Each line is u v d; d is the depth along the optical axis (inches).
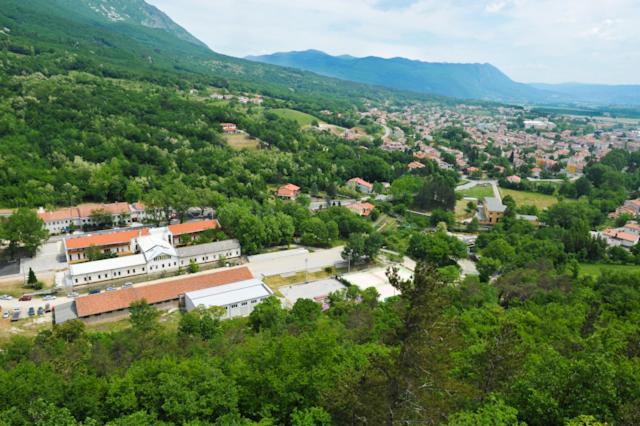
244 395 2010.3
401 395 1647.4
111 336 3668.8
